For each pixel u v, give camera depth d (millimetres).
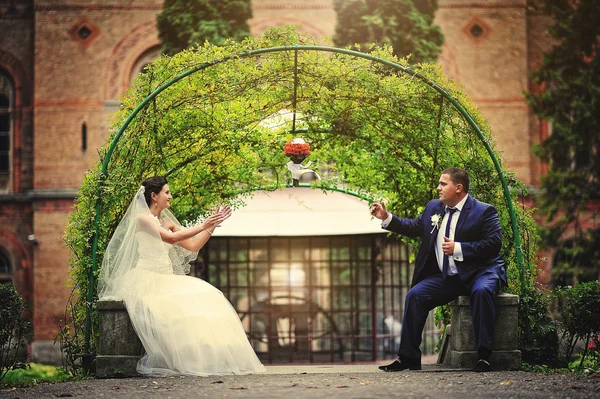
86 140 20266
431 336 15133
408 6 17641
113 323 7062
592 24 19453
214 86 8445
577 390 5344
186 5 18469
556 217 20469
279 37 8281
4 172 20797
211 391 5371
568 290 7871
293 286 14773
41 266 20109
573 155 20531
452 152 8719
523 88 20266
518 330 7918
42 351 19750
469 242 7230
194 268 14797
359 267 14672
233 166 9102
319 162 9422
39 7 20391
